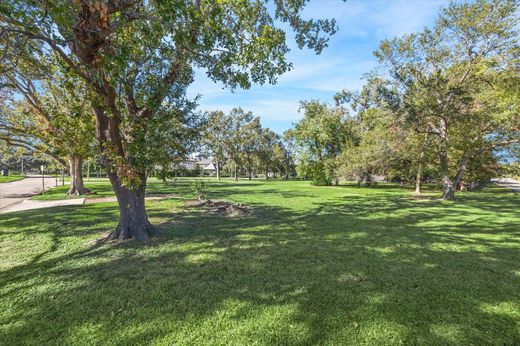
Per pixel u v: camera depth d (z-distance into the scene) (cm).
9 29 333
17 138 1362
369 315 294
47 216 882
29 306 322
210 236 636
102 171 600
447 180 1519
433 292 349
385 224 777
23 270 435
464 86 1369
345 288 361
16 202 1432
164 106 605
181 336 262
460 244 571
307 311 303
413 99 1419
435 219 857
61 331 272
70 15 327
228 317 293
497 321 283
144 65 592
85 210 1001
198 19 459
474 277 397
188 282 384
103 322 287
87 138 534
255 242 587
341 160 2427
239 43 602
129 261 472
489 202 1331
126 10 414
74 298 340
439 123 1566
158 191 1803
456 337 256
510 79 1330
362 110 2827
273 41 598
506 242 587
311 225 759
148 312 305
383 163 1809
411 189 2342
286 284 375
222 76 611
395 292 348
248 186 2497
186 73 666
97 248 549
